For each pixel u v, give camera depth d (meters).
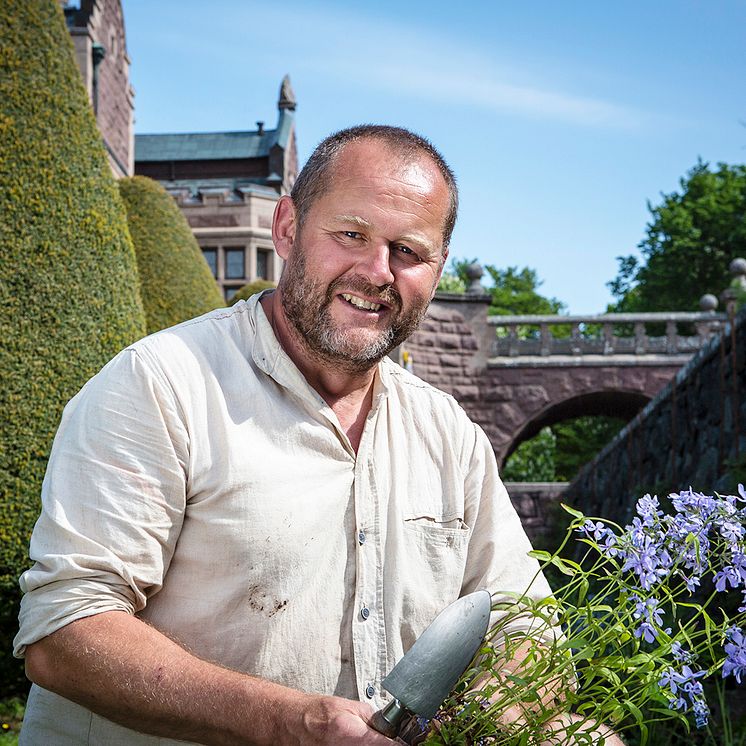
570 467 29.05
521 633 1.39
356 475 1.61
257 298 1.70
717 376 6.88
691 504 1.35
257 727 1.31
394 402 1.73
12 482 4.75
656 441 8.88
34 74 5.25
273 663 1.51
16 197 5.02
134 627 1.40
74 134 5.36
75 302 5.11
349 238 1.58
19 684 4.86
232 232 25.41
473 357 18.39
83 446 1.48
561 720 1.32
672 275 30.36
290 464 1.55
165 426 1.49
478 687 1.42
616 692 1.30
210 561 1.51
